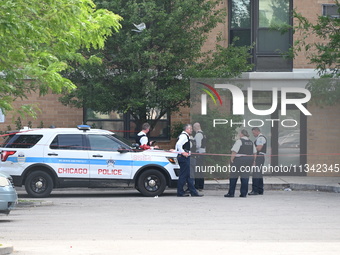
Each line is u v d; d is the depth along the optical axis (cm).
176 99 2950
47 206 2233
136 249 1343
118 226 1733
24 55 1833
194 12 2912
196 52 2997
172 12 2905
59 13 1786
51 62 1958
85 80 2972
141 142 2666
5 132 3209
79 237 1541
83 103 2997
